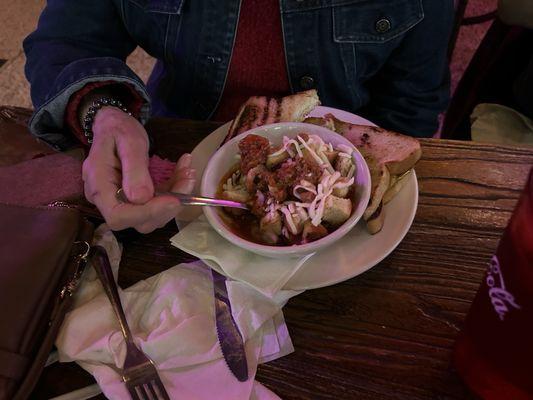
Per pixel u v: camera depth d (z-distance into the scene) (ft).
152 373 1.71
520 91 3.76
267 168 2.11
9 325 1.72
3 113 2.86
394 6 2.69
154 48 3.08
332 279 1.88
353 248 1.98
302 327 1.86
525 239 1.17
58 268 1.89
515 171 2.25
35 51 2.87
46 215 2.01
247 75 2.98
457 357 1.66
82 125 2.50
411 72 3.06
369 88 3.33
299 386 1.72
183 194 2.04
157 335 1.77
